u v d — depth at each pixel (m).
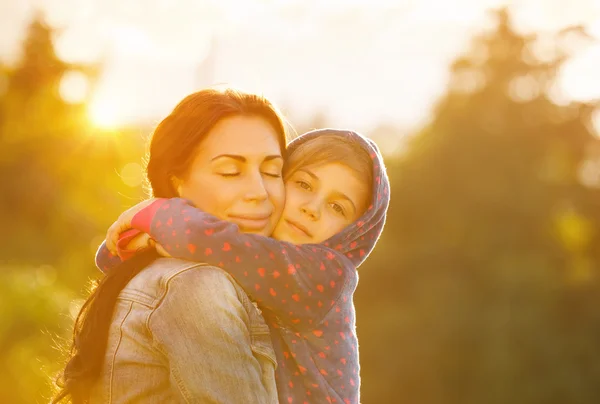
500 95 37.72
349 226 2.71
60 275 37.22
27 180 41.16
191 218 2.39
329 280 2.53
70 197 41.59
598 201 36.69
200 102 2.51
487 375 30.09
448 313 31.50
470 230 34.25
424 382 30.91
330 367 2.57
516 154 35.59
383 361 31.28
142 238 2.54
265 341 2.42
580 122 37.88
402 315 31.94
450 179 35.22
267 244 2.41
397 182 35.50
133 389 2.38
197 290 2.31
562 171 38.09
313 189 2.73
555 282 32.03
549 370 30.12
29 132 43.22
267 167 2.59
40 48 45.53
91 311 2.48
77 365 2.50
